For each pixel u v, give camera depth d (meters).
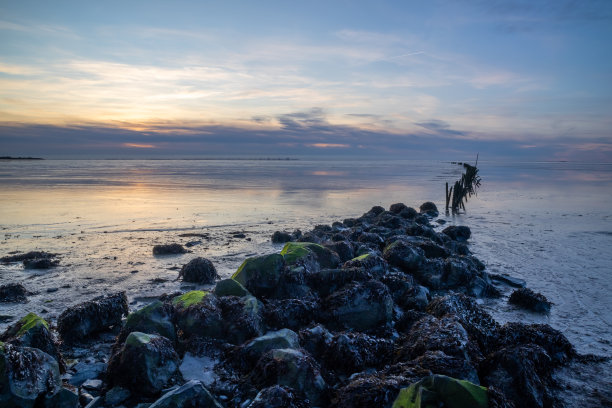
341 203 30.91
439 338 6.91
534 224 23.34
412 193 39.28
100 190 37.03
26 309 9.70
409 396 5.07
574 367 7.52
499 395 5.00
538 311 10.27
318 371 6.25
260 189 40.03
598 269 14.05
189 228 20.22
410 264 12.60
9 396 5.22
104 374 6.79
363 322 8.73
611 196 37.94
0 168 78.25
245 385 6.26
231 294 9.14
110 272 12.74
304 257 10.93
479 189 45.25
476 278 12.05
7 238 17.59
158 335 6.91
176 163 126.31
